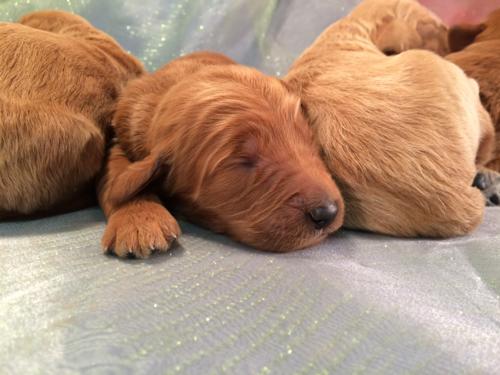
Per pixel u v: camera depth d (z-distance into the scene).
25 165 0.19
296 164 0.17
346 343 0.11
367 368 0.10
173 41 0.39
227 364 0.10
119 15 0.39
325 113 0.19
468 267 0.16
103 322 0.11
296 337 0.11
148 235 0.16
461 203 0.18
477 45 0.29
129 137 0.21
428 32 0.31
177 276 0.14
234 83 0.18
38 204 0.20
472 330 0.12
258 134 0.17
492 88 0.26
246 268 0.15
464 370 0.10
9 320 0.11
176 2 0.40
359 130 0.18
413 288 0.14
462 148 0.18
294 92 0.20
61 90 0.20
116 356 0.10
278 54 0.41
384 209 0.18
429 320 0.12
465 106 0.19
